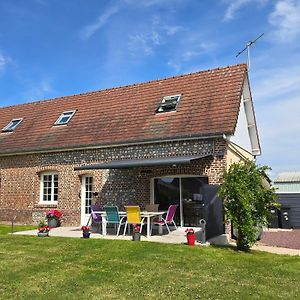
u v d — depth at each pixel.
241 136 20.84
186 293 8.13
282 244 15.95
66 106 25.52
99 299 7.70
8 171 23.67
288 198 26.52
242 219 13.26
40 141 22.77
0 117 28.50
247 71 20.95
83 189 21.14
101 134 20.70
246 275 9.80
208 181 17.08
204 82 20.94
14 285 8.66
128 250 12.58
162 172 18.38
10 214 23.08
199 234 16.34
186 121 18.50
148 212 16.19
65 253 12.24
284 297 8.00
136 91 23.31
